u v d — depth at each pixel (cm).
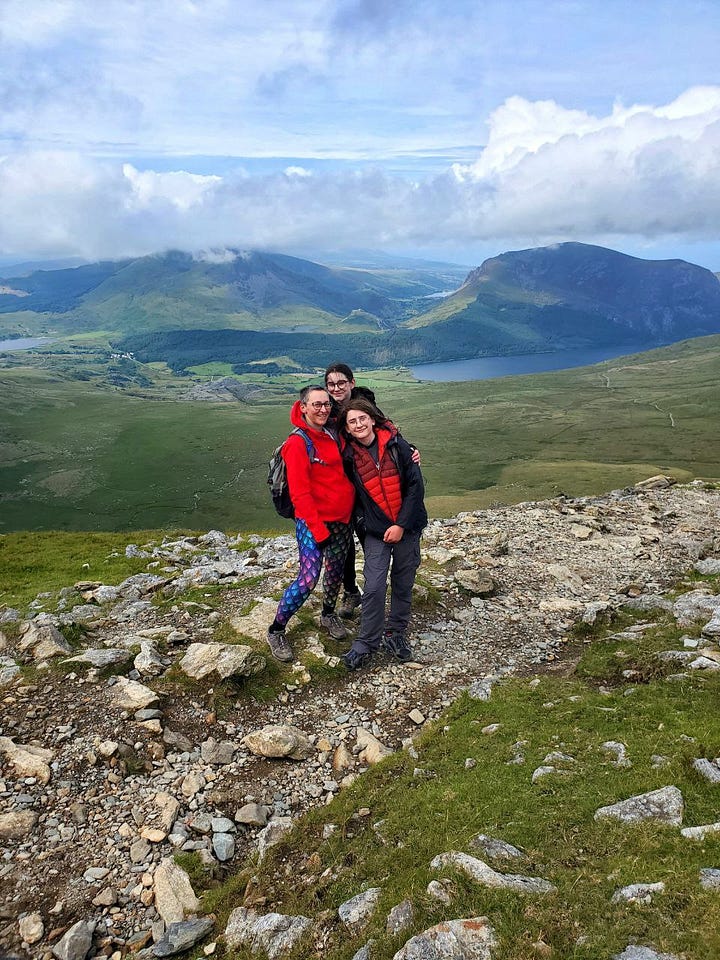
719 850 210
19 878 285
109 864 292
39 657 416
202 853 296
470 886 220
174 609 497
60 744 349
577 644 455
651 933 179
